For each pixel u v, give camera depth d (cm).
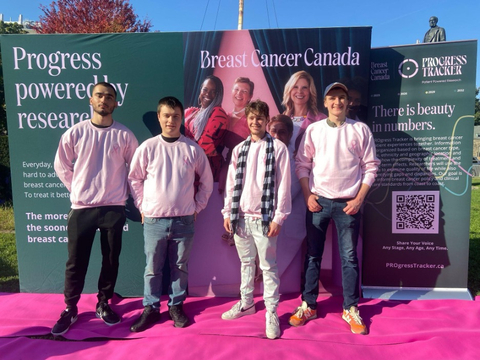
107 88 253
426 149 310
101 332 255
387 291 317
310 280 270
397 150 313
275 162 247
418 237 317
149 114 306
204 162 265
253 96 301
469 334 245
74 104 306
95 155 255
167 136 255
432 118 307
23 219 317
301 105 299
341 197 253
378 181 317
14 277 365
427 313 279
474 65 299
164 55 303
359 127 253
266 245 249
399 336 243
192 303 304
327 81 297
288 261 312
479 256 420
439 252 315
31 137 310
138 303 303
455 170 309
